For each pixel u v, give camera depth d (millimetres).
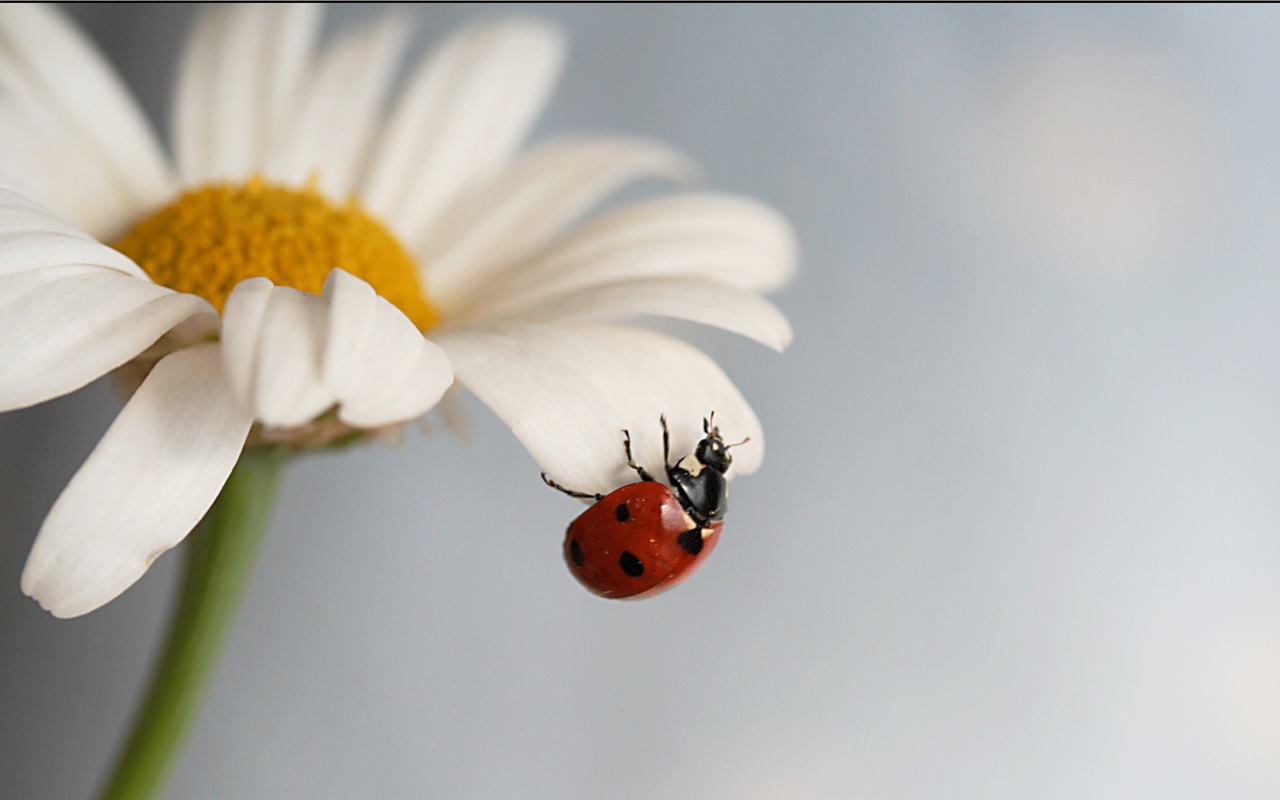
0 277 115
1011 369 205
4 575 196
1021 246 204
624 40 212
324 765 208
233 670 207
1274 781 194
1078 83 200
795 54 209
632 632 210
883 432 208
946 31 204
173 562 198
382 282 129
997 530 205
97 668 199
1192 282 197
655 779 209
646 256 133
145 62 205
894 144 207
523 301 133
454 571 210
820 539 208
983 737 205
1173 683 199
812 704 208
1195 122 195
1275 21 190
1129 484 200
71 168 134
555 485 122
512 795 211
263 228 127
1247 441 195
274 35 143
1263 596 194
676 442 120
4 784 197
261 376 111
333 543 209
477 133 144
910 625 207
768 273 137
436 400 115
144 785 128
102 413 197
